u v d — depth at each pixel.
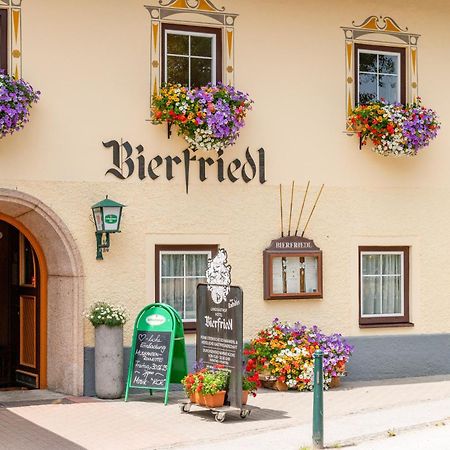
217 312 9.98
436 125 12.84
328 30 12.71
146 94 11.63
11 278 12.75
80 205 11.25
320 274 12.43
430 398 11.22
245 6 12.24
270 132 12.31
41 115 11.08
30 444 8.62
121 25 11.54
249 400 11.02
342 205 12.68
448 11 13.38
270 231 12.27
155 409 10.34
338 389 11.94
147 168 11.62
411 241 13.08
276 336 11.97
